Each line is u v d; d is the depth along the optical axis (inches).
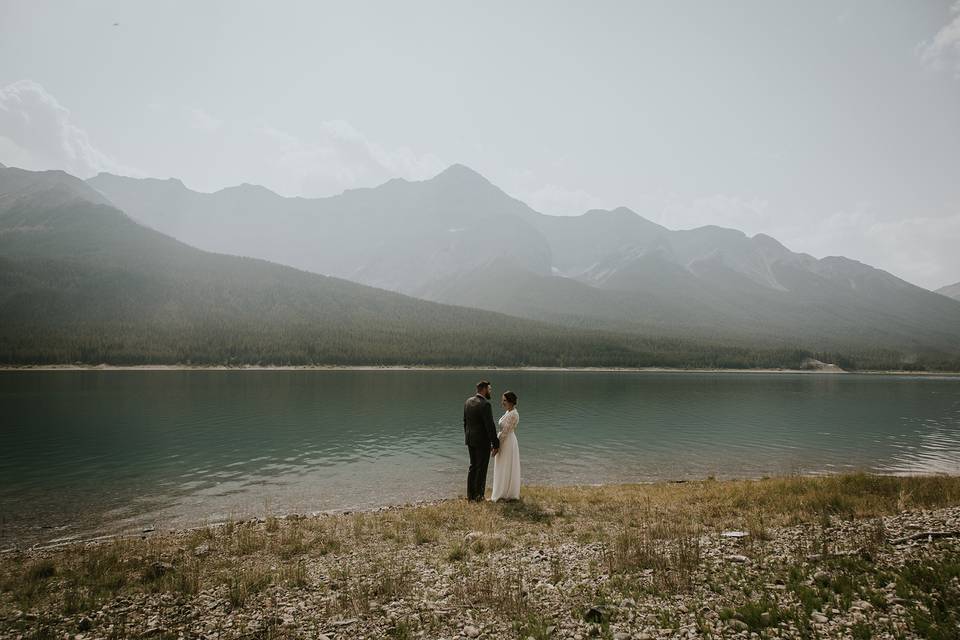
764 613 288.4
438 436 1945.1
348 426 2212.1
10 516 904.9
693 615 295.6
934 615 266.8
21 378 5157.5
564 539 510.0
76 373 6048.2
